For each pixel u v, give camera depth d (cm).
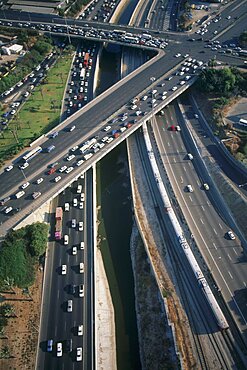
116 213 18225
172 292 14525
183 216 16788
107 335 14175
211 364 12619
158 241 16275
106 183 19638
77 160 18350
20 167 18450
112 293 15475
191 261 14800
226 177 17775
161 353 13312
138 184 18675
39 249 15212
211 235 15975
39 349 13250
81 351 13062
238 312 13638
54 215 17325
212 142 19738
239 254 15238
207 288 13912
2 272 14775
